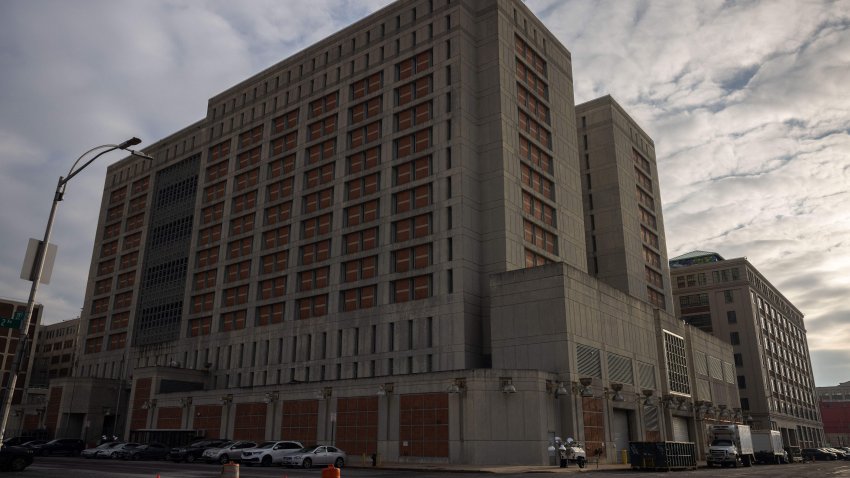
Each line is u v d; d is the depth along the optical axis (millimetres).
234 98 90250
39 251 22500
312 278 72438
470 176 64438
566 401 50469
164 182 98125
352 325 66812
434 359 59625
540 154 71938
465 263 60906
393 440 49656
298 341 70750
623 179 87625
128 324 93000
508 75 69438
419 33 72062
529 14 76625
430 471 39062
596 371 55562
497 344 56156
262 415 60031
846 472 43906
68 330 162375
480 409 46125
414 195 66812
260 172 82188
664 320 71312
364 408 52438
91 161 23719
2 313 129875
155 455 55281
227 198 85250
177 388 74250
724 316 117438
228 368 76875
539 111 73938
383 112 71938
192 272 86000
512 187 65125
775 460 64312
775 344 125938
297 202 76375
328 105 78125
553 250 69812
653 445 43750
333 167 74688
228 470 20500
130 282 96438
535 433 45969
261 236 79000
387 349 63406
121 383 85562
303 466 41938
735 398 89562
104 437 67188
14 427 89375
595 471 41594
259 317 76125
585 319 55812
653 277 90125
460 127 65000
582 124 91062
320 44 81438
